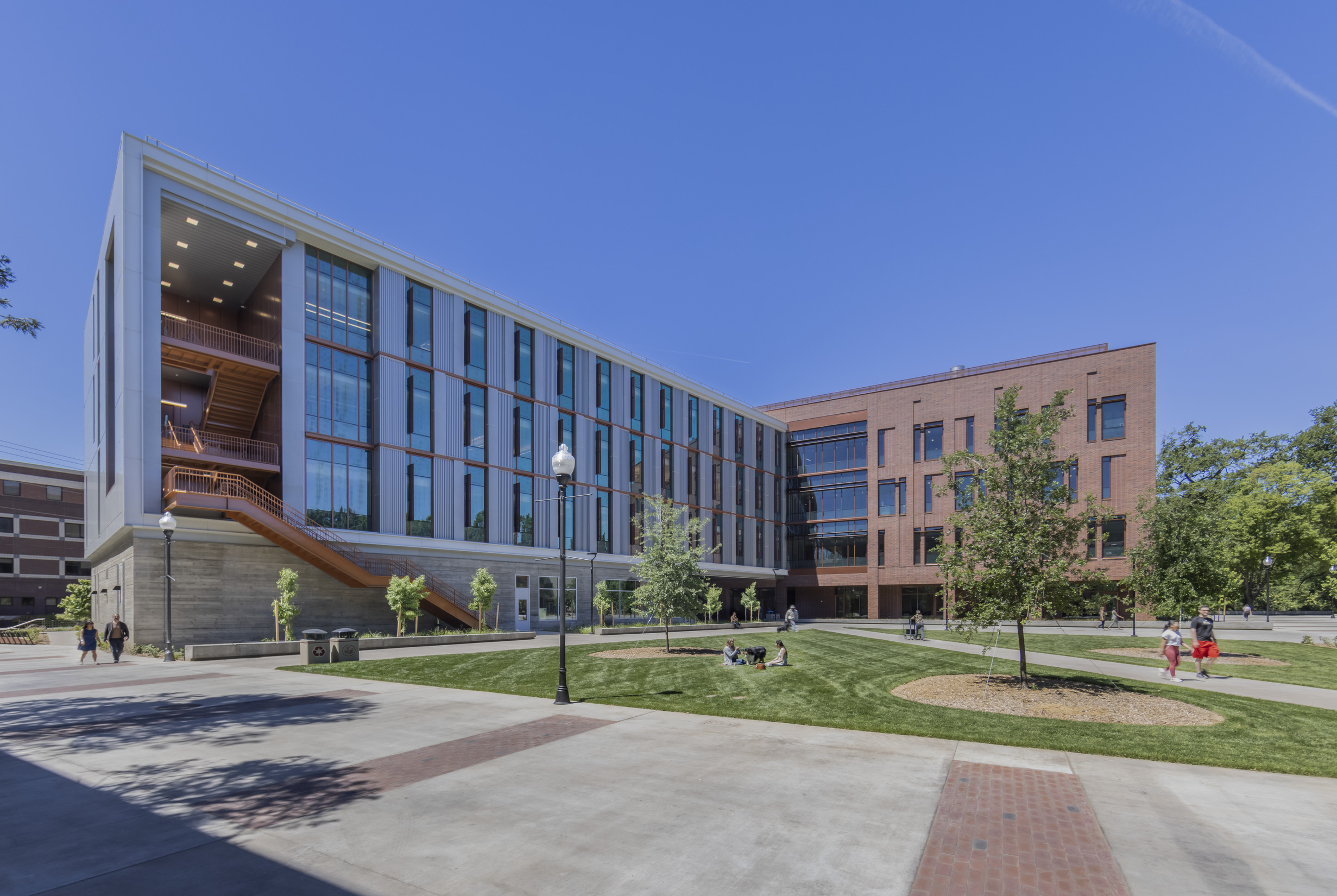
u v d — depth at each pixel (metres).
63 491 60.00
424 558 32.50
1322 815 6.61
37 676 17.55
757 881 5.14
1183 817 6.54
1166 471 64.81
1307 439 59.44
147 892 4.98
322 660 20.05
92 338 36.00
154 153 25.91
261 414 31.28
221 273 31.73
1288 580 68.88
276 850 5.75
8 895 4.89
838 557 61.09
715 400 55.75
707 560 53.50
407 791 7.36
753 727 10.63
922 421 56.59
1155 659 21.44
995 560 13.69
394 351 32.56
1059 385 49.84
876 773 8.00
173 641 23.98
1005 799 7.03
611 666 18.89
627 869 5.36
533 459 38.84
